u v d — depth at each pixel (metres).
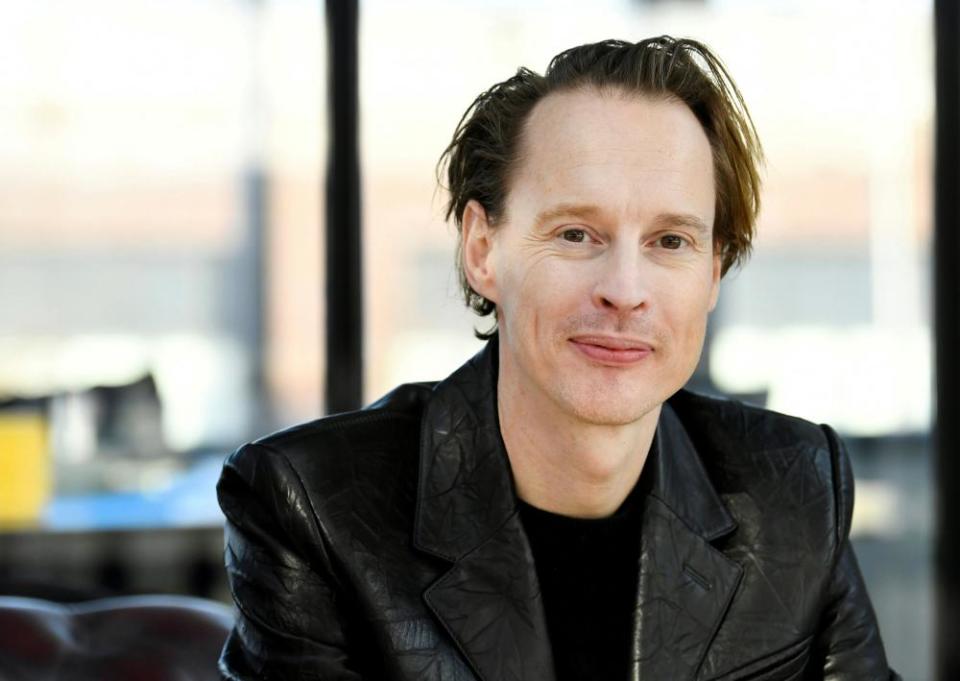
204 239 3.45
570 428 1.33
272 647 1.38
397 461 1.43
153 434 3.43
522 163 1.33
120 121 3.40
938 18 3.65
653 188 1.27
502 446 1.42
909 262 3.69
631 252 1.27
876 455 3.72
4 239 3.37
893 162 3.67
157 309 3.43
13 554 3.33
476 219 1.40
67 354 3.40
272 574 1.38
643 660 1.38
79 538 3.36
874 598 3.76
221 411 3.46
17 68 3.35
